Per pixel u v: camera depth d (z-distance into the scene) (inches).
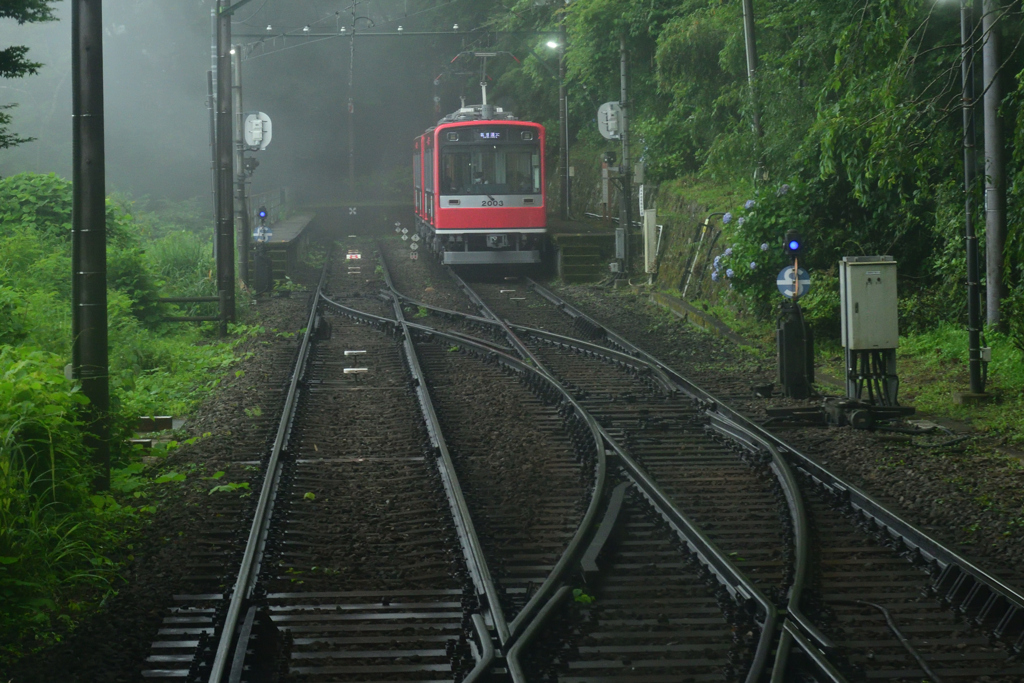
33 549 601.9
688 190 2469.2
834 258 1542.8
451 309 2039.9
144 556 658.2
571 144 4094.5
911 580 609.9
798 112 1648.6
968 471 833.5
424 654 512.4
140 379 1246.9
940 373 1240.2
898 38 1063.0
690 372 1337.4
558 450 930.1
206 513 746.8
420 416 1070.4
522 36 3843.5
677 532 689.6
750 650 509.0
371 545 677.3
